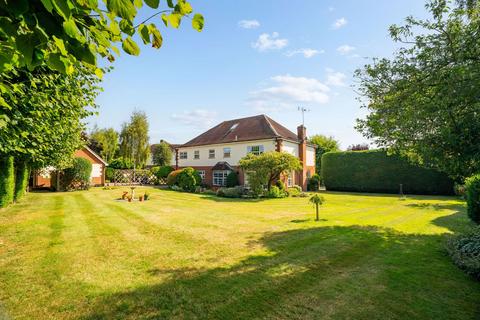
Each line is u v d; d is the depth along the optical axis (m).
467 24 6.10
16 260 5.73
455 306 4.05
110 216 11.15
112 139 44.69
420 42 6.77
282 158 20.42
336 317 3.74
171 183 28.88
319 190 29.97
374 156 26.33
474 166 5.71
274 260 6.00
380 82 8.11
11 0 1.35
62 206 13.72
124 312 3.79
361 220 10.99
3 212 11.52
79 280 4.79
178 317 3.69
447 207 14.77
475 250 5.82
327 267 5.59
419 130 6.83
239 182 27.22
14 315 3.66
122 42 1.89
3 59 1.78
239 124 31.88
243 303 4.09
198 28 1.94
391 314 3.83
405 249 6.86
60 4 1.30
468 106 5.54
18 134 5.47
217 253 6.46
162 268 5.46
